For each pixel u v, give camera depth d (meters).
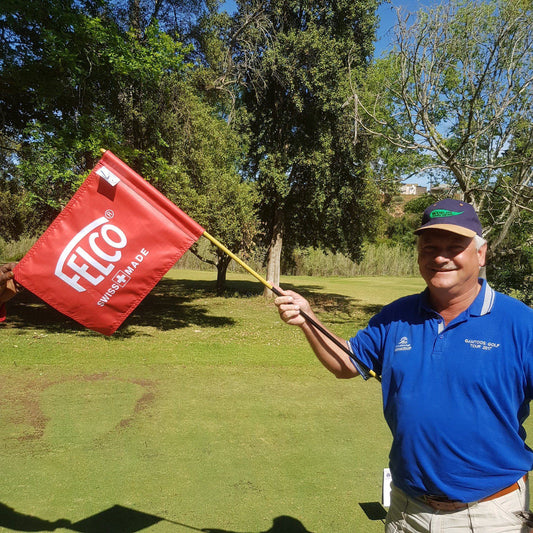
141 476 4.18
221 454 4.68
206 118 13.37
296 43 15.25
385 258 37.12
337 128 16.03
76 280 2.55
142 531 3.35
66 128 10.32
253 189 16.16
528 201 11.97
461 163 11.42
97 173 2.55
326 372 7.97
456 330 1.87
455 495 1.83
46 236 2.54
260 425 5.48
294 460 4.59
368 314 16.47
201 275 28.70
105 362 8.16
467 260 1.90
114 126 11.64
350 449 4.89
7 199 20.92
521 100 11.27
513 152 11.97
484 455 1.79
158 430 5.24
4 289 2.60
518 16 10.64
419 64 11.30
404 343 2.00
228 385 7.08
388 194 19.23
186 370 7.85
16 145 13.37
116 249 2.56
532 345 1.74
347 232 18.42
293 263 22.47
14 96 12.75
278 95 16.77
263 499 3.85
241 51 16.72
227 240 13.46
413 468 1.89
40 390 6.54
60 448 4.71
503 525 1.80
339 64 15.34
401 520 2.00
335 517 3.61
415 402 1.88
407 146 11.59
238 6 16.62
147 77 11.38
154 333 11.37
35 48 10.84
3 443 4.79
